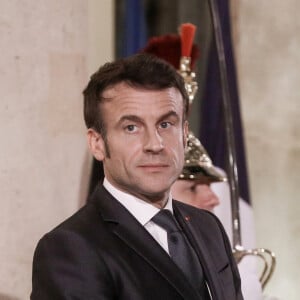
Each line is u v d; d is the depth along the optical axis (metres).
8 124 5.85
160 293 4.02
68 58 6.29
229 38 8.41
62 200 6.25
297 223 10.32
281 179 10.27
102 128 4.23
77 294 3.95
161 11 11.55
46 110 6.11
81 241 4.05
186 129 4.39
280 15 10.14
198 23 11.38
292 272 10.35
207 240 4.58
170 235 4.31
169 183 4.17
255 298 6.37
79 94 6.40
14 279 5.89
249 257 6.64
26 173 5.96
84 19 6.45
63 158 6.26
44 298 4.01
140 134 4.14
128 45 10.08
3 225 5.83
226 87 7.25
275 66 10.15
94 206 4.29
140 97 4.12
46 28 6.10
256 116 10.14
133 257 4.08
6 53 5.83
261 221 10.23
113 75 4.20
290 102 10.21
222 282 4.41
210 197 6.23
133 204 4.25
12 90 5.87
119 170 4.18
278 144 10.23
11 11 5.85
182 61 6.49
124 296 4.00
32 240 6.00
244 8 10.01
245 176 8.34
